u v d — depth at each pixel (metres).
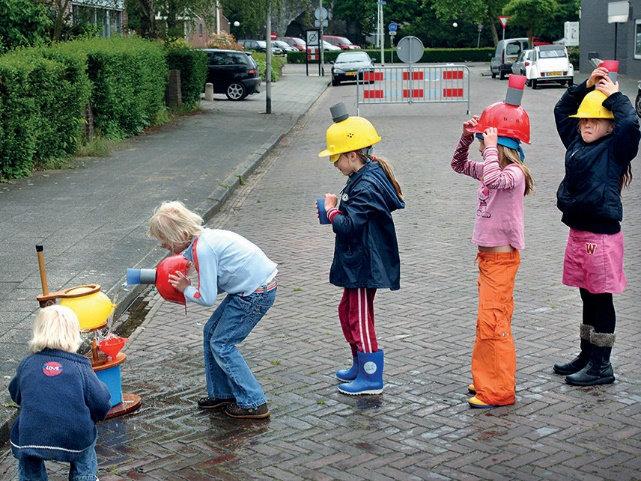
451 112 24.78
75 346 4.02
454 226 10.04
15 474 4.59
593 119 5.29
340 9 71.25
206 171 13.73
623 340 6.24
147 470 4.57
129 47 18.23
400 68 24.78
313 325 6.78
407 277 7.98
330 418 5.13
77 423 3.93
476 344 5.28
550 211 10.72
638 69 37.75
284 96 31.38
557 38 63.03
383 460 4.61
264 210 11.36
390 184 5.28
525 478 4.39
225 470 4.55
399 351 6.16
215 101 28.69
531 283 7.70
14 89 12.19
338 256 5.33
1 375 5.62
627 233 9.40
